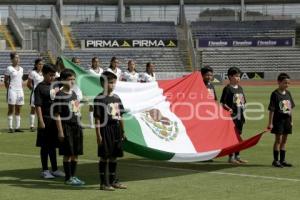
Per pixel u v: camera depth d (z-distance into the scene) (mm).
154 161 11609
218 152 10125
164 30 55656
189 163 11352
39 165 11109
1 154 12438
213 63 52875
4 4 54812
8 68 16453
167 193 8562
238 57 53250
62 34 52719
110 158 8891
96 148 13320
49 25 54000
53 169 10000
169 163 11375
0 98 30703
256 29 56094
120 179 9711
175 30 55906
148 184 9266
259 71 52281
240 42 54562
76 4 57031
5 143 14188
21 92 16672
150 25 56031
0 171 10453
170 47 54469
